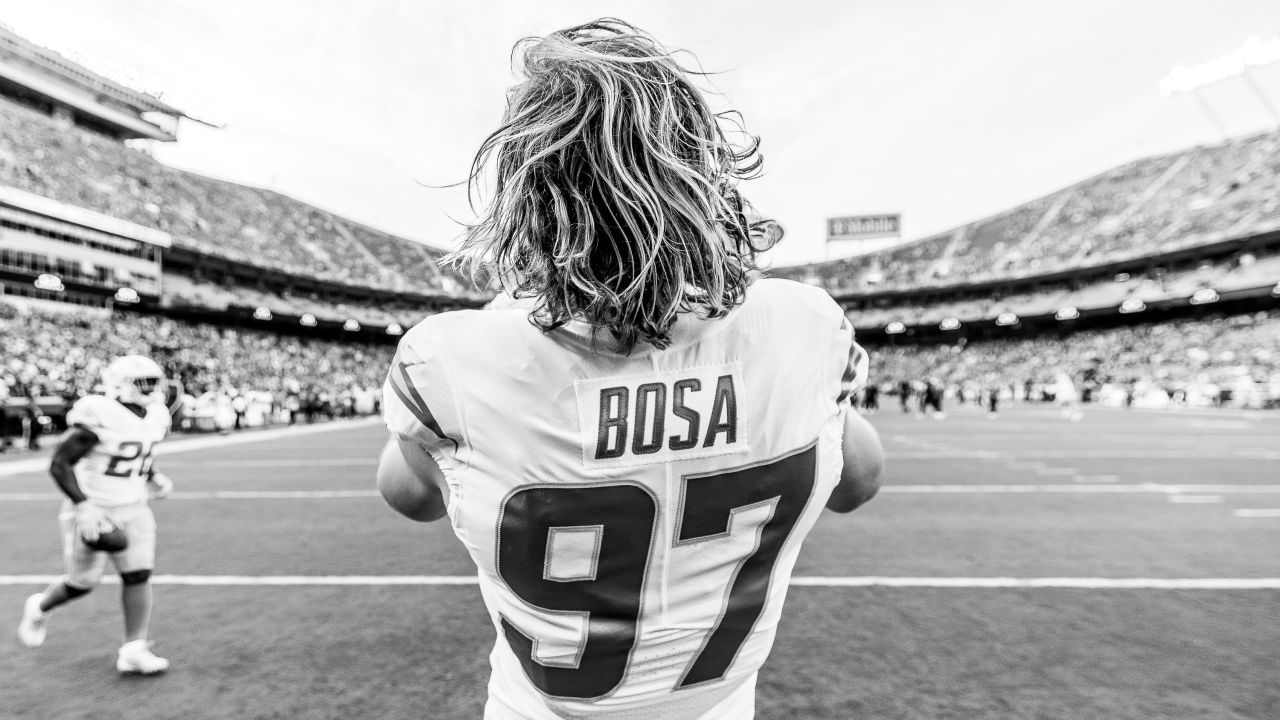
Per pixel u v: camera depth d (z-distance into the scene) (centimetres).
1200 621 388
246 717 286
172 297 3475
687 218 74
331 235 5419
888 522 654
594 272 76
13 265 2686
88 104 3731
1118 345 4156
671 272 74
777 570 86
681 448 78
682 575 80
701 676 84
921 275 5669
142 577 334
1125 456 1193
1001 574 480
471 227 85
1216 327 3753
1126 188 5206
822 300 88
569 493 76
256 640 368
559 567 78
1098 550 548
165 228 3666
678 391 78
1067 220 5291
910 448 1348
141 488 340
